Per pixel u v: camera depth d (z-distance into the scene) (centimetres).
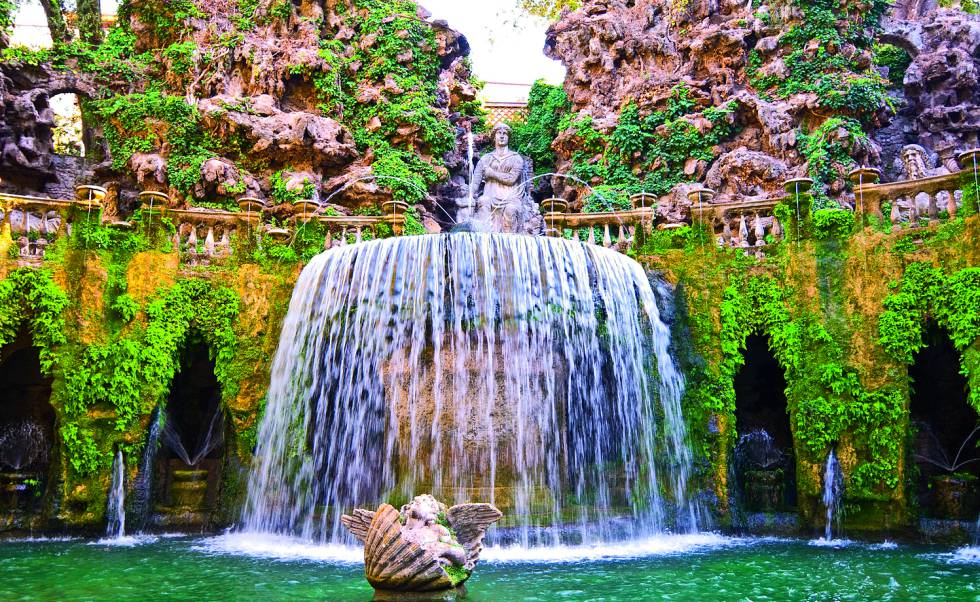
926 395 1538
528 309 1359
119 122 2317
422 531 849
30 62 2411
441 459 1313
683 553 1182
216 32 2441
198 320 1501
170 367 1456
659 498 1409
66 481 1352
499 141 1941
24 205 1437
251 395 1499
